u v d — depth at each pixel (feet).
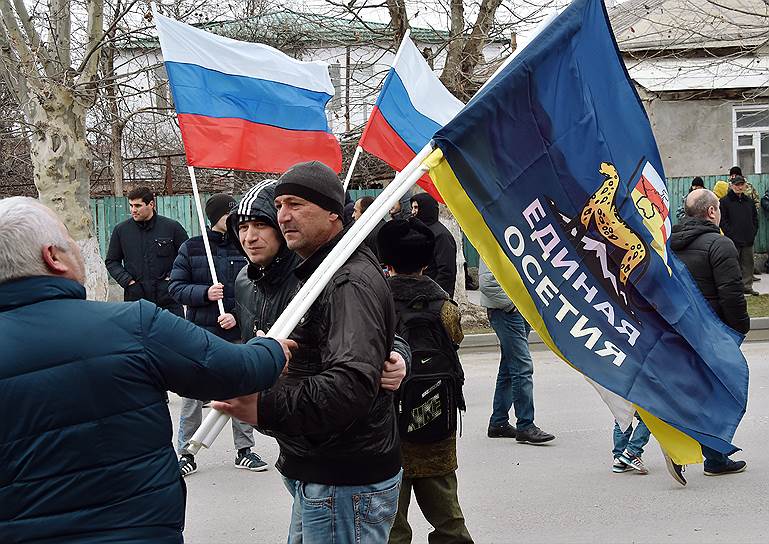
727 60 58.39
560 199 12.37
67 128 40.40
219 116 21.57
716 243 20.20
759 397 29.50
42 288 7.77
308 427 9.26
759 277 62.54
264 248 11.80
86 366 7.57
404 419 13.84
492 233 11.83
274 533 18.58
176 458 8.14
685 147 73.56
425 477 14.06
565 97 12.55
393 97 23.77
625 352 12.53
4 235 7.74
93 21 40.63
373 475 10.45
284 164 22.45
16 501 7.42
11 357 7.49
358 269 10.14
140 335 7.79
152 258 30.76
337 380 9.34
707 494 20.08
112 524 7.55
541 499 20.01
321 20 60.59
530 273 12.04
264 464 22.98
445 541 14.25
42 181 40.50
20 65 40.01
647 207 13.32
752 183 68.95
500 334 24.41
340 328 9.73
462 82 48.78
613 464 22.00
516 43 50.24
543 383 32.22
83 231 41.01
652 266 12.99
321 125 22.98
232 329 23.94
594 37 13.06
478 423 26.94
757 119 73.41
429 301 14.21
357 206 25.62
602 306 12.54
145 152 77.46
